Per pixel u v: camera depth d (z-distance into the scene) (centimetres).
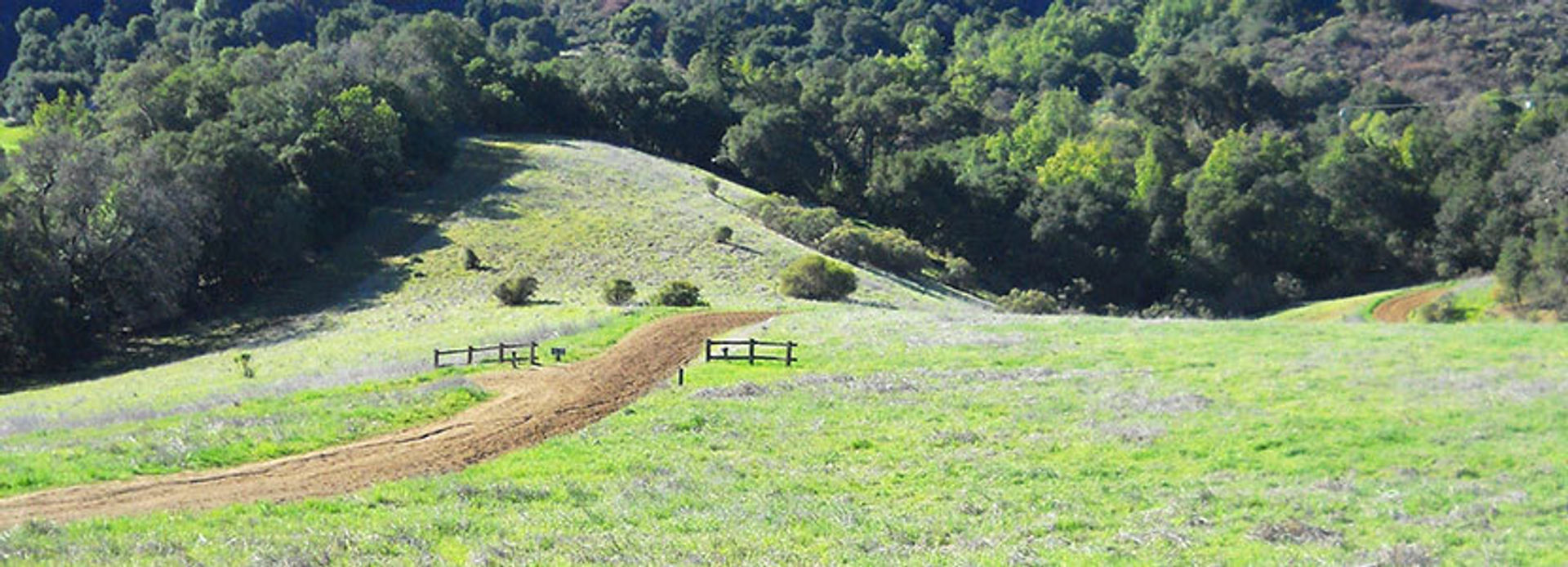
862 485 2398
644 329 4966
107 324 7350
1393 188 10638
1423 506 2091
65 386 5716
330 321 7250
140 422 3294
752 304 6794
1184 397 3002
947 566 1820
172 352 6975
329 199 9138
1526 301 7719
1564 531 1916
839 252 9156
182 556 1894
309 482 2520
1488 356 3275
